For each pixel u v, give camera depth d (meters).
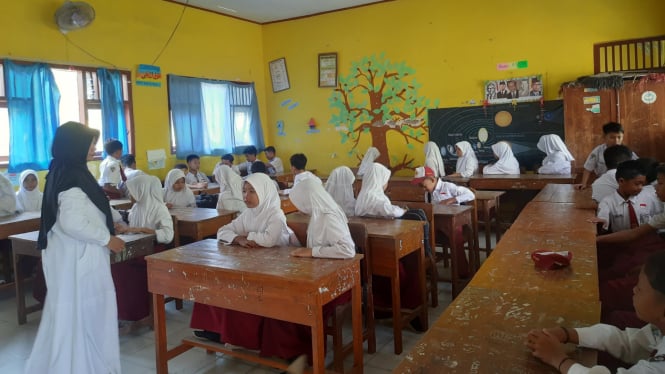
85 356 2.40
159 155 6.84
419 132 7.36
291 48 8.27
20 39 5.26
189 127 7.22
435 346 1.40
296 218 3.31
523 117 6.62
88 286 2.42
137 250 3.19
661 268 1.24
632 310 2.27
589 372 1.19
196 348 3.10
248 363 2.88
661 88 5.52
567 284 1.86
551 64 6.44
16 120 5.20
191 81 7.25
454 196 4.33
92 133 2.46
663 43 5.80
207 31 7.53
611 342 1.39
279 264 2.34
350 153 7.96
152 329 3.46
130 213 3.66
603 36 6.13
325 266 2.29
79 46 5.82
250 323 2.57
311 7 7.62
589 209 3.40
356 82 7.77
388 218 3.44
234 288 2.29
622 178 3.00
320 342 2.11
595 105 5.85
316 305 2.08
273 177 7.40
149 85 6.67
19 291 3.60
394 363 2.81
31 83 5.32
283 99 8.45
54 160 2.42
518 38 6.59
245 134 8.23
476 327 1.51
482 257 4.93
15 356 3.09
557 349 1.29
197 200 5.47
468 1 6.86
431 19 7.12
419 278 3.20
